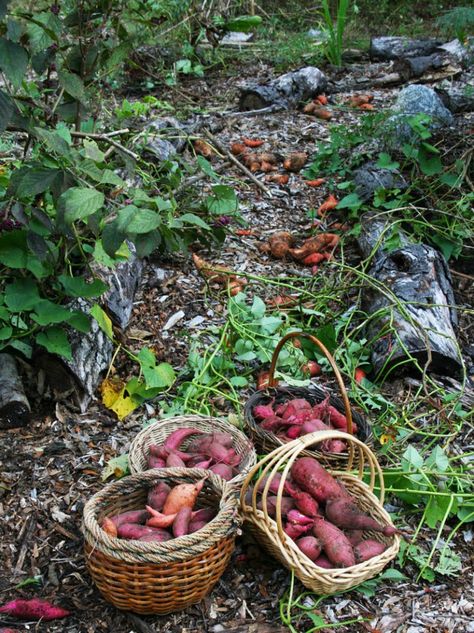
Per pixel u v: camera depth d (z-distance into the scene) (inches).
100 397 98.8
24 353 94.1
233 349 106.0
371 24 263.0
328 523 73.4
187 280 123.2
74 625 71.4
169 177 127.5
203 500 77.0
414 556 78.2
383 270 117.0
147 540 70.1
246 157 159.9
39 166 87.9
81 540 80.4
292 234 137.6
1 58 77.1
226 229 136.8
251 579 76.2
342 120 181.5
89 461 89.7
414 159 140.0
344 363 103.2
